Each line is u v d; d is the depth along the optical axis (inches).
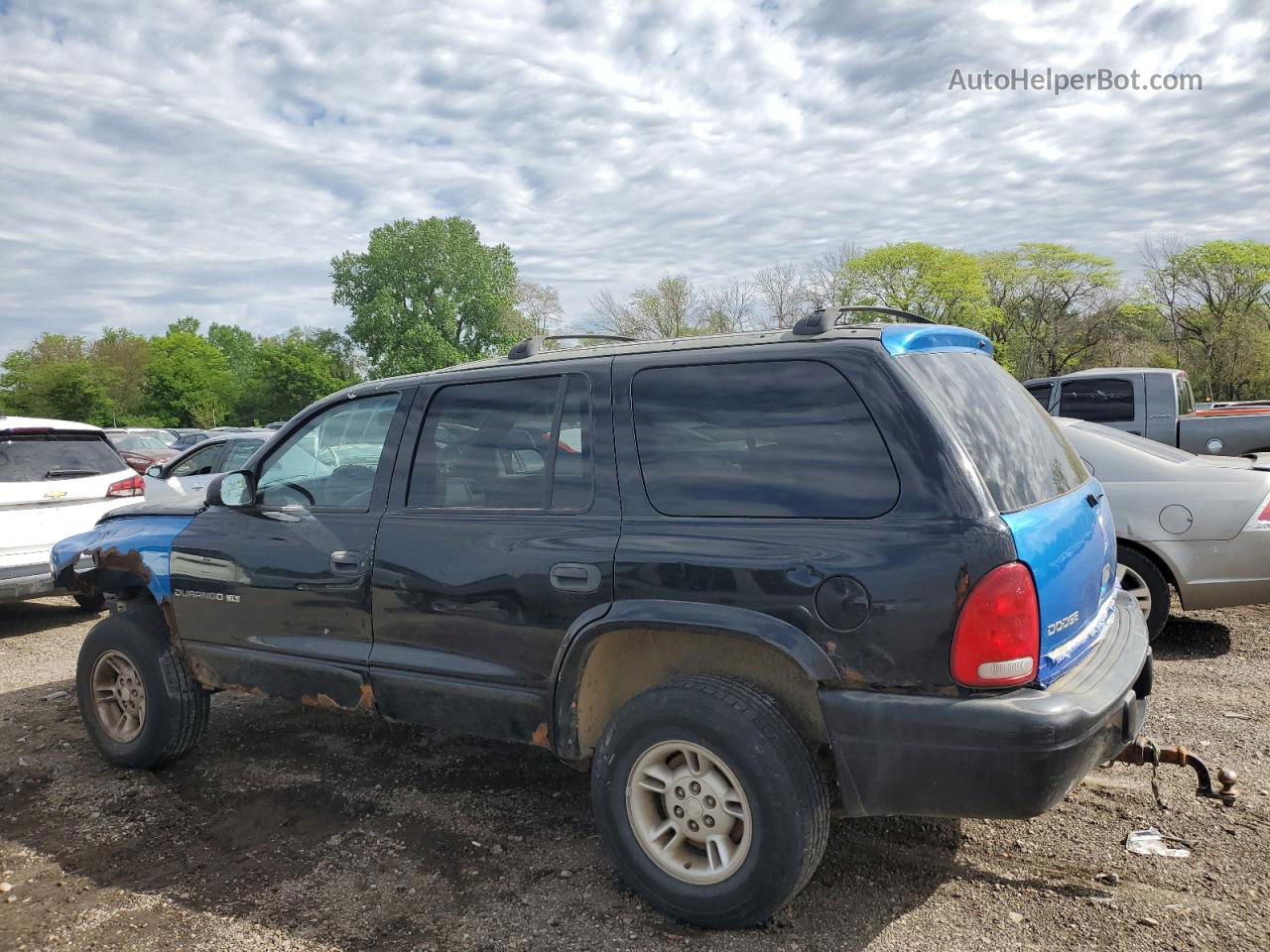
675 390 118.6
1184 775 150.6
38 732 194.9
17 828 148.3
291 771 168.1
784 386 110.8
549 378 129.8
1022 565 96.5
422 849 135.8
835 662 101.4
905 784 99.4
